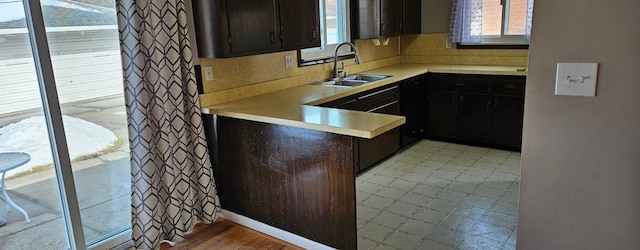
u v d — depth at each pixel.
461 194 3.27
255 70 3.25
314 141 2.38
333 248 2.48
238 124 2.71
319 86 3.61
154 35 2.43
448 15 4.74
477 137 4.42
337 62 4.07
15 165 2.27
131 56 2.38
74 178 2.50
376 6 4.12
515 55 4.43
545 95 1.46
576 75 1.39
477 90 4.29
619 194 1.43
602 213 1.47
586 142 1.44
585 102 1.41
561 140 1.48
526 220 1.61
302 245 2.63
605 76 1.36
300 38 3.13
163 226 2.71
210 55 2.70
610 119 1.38
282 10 2.96
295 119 2.37
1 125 2.18
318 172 2.41
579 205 1.50
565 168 1.49
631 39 1.30
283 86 3.52
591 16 1.34
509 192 3.27
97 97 2.52
